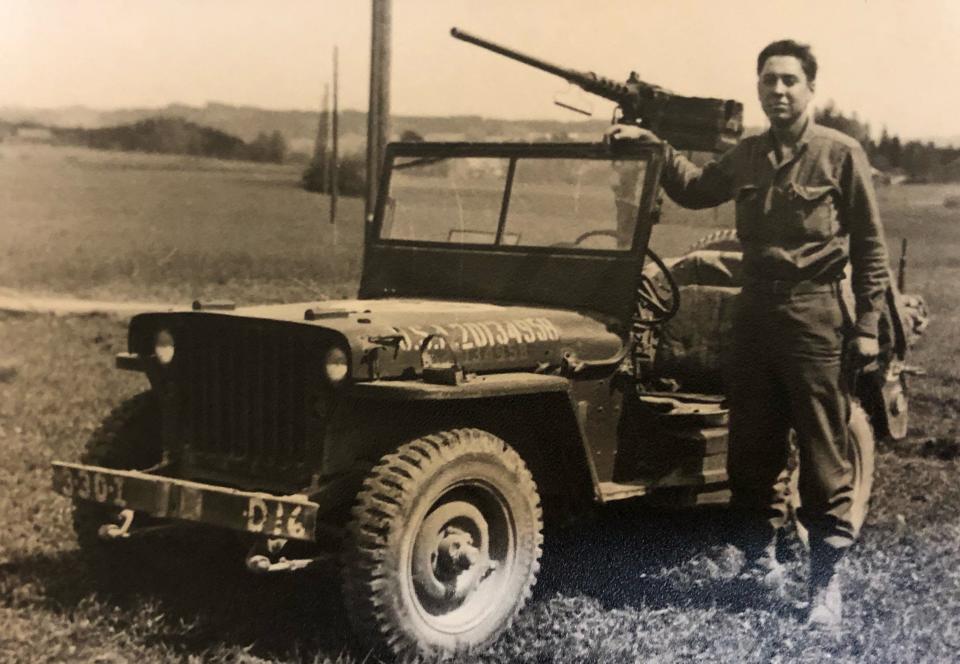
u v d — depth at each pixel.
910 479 5.59
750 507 4.06
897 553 4.50
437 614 3.44
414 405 3.59
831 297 3.71
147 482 3.41
